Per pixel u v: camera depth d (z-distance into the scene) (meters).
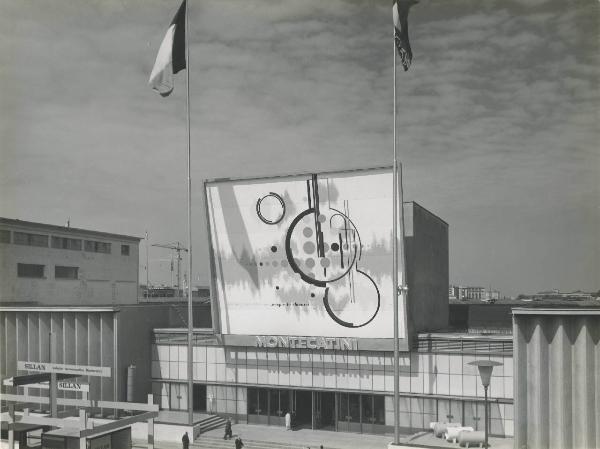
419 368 46.81
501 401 44.25
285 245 50.19
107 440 37.88
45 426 42.81
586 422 38.91
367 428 48.31
